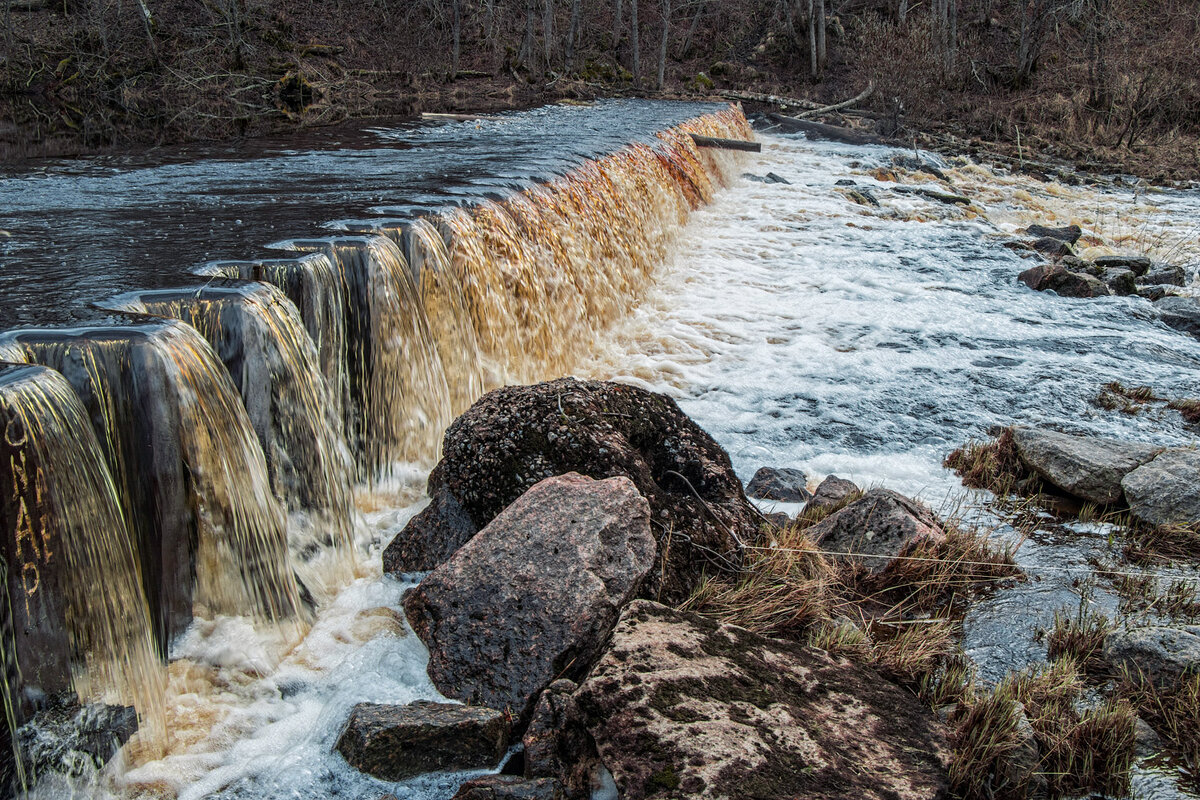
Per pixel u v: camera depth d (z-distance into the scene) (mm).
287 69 27641
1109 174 23812
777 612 4746
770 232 14789
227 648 4426
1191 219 18125
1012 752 3775
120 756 3775
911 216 16172
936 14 32875
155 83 25234
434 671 4215
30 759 3510
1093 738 3869
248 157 12344
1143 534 5973
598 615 4195
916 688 4363
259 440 5086
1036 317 11102
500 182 9859
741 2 41062
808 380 8938
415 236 7188
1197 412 8227
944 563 5312
